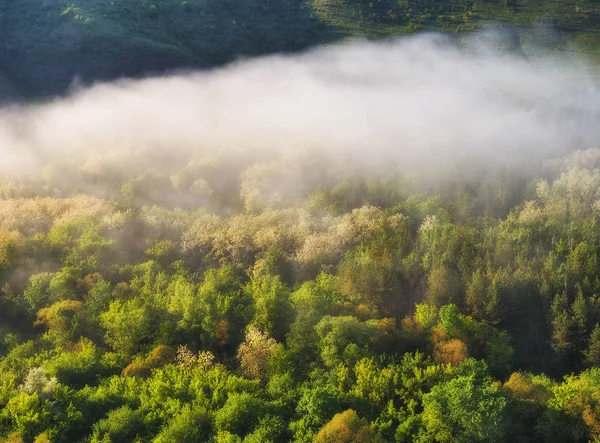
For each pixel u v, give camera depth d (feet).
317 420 198.59
